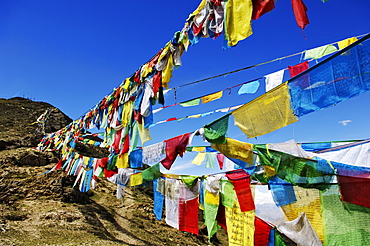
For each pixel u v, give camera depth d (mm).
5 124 41250
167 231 22484
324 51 5465
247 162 5492
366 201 4387
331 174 4773
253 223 5832
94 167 12297
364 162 4949
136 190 31734
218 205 6691
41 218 16938
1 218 15492
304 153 5148
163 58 7602
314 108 4262
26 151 26891
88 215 19562
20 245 11961
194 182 7398
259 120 4953
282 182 5512
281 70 5789
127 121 9594
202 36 6188
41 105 59375
